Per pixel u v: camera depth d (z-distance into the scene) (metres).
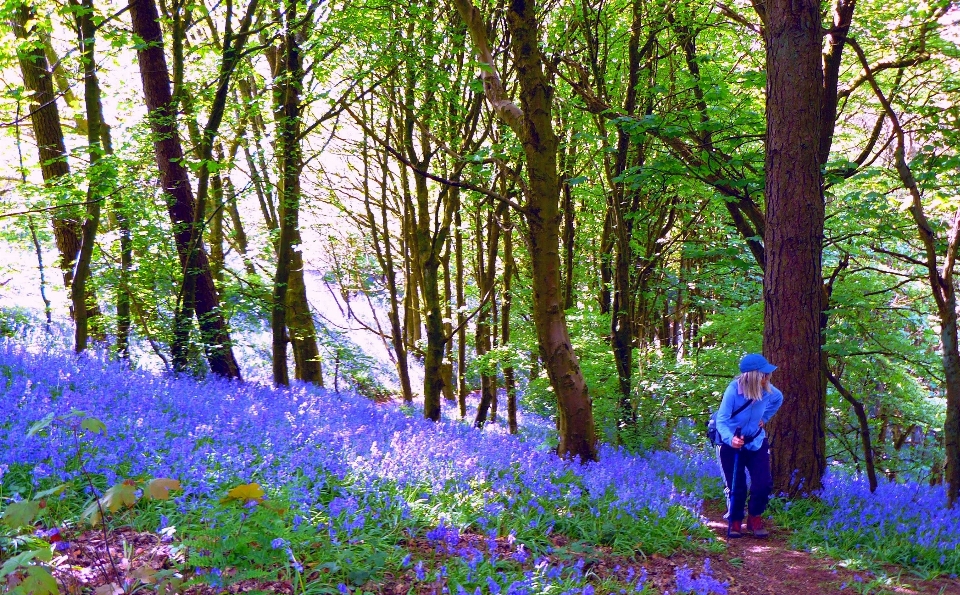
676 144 9.88
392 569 4.88
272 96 12.60
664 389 12.84
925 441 19.47
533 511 6.62
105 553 4.43
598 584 5.29
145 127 11.38
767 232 8.41
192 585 4.09
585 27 11.95
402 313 29.61
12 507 2.92
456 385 22.97
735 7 12.59
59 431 5.89
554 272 8.91
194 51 12.41
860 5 11.20
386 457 6.92
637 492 7.29
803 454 8.34
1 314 15.27
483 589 4.64
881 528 7.38
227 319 13.20
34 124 12.79
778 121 8.18
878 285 13.62
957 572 6.63
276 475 6.03
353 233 22.38
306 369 17.20
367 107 16.22
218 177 13.74
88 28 10.35
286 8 11.71
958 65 11.34
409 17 11.50
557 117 13.75
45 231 17.47
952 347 9.79
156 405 7.73
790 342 8.29
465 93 13.84
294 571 4.52
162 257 11.88
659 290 16.75
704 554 6.48
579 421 9.02
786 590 5.87
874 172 10.04
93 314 13.36
